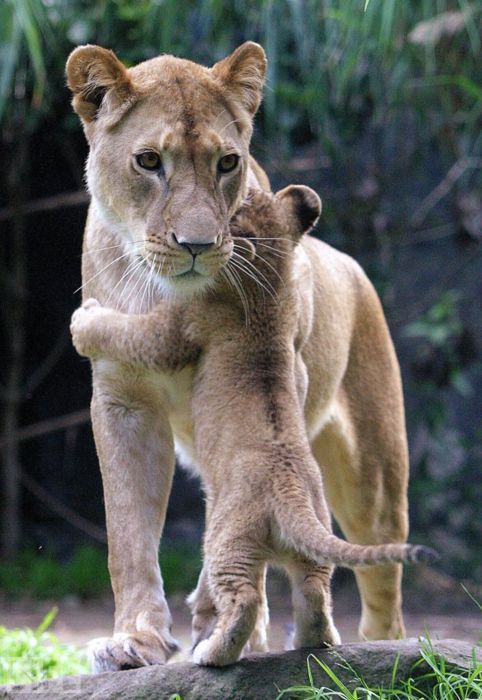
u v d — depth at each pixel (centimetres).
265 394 683
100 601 1847
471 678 662
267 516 639
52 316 2228
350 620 1711
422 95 1869
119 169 766
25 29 1412
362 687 658
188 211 725
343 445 1000
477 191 2234
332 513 1052
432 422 2105
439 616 1789
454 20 1675
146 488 791
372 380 1022
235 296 714
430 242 2389
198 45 1825
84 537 2202
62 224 2205
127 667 718
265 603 823
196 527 2236
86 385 2242
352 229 2123
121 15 1708
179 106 755
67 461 2231
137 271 783
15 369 2083
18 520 2098
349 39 1603
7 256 2195
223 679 656
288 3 1627
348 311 992
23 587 1888
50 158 2169
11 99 1872
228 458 664
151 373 759
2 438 2125
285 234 742
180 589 1884
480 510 2212
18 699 666
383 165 2147
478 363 2272
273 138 1998
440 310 1967
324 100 1842
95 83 782
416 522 2220
